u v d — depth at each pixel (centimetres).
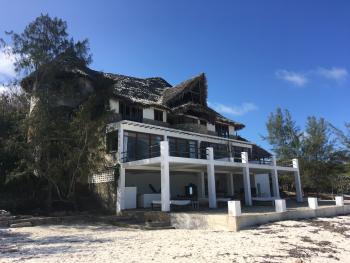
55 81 2425
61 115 2267
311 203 2167
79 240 1328
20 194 2247
